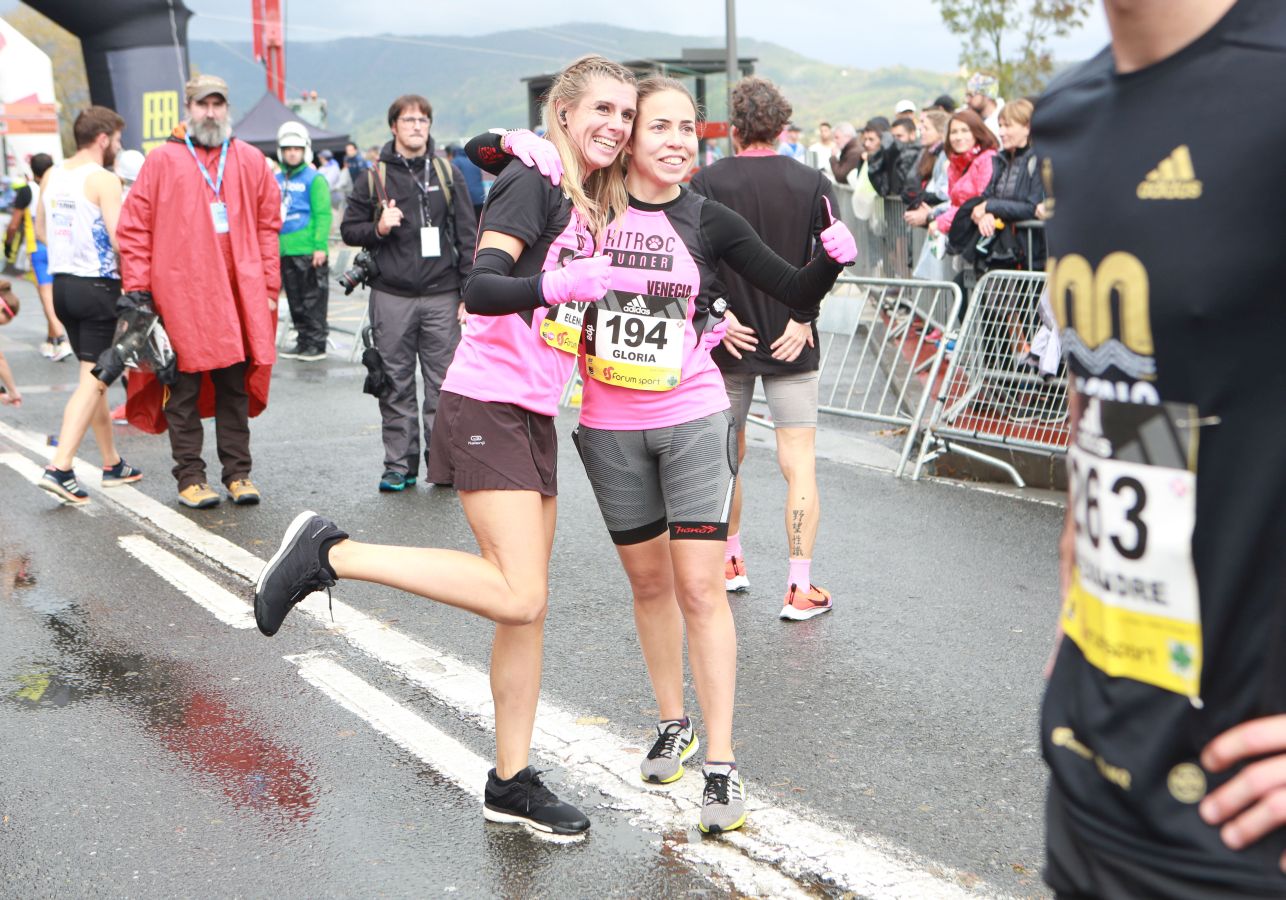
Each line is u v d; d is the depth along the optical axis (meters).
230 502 6.84
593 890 2.92
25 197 15.76
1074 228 1.48
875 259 12.20
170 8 13.29
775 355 4.73
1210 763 1.39
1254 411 1.34
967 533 6.06
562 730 3.84
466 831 3.22
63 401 10.20
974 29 24.81
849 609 4.99
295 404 10.03
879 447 8.16
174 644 4.65
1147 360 1.40
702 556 3.23
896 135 11.52
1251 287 1.32
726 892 2.90
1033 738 3.74
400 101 6.95
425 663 4.41
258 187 6.61
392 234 6.96
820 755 3.65
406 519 6.49
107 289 6.76
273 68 29.39
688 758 3.64
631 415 3.27
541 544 3.11
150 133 13.41
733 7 17.23
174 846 3.18
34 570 5.59
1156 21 1.39
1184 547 1.39
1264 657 1.35
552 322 3.07
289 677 4.30
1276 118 1.30
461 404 3.06
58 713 4.04
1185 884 1.40
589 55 3.09
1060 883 1.56
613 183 3.20
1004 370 7.06
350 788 3.48
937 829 3.18
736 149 4.86
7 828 3.28
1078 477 1.54
